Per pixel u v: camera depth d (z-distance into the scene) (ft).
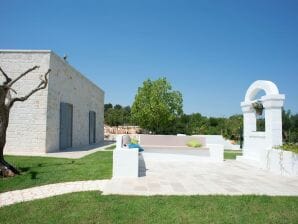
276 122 36.58
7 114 32.09
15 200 21.84
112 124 175.52
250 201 20.72
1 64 55.06
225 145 82.79
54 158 45.29
